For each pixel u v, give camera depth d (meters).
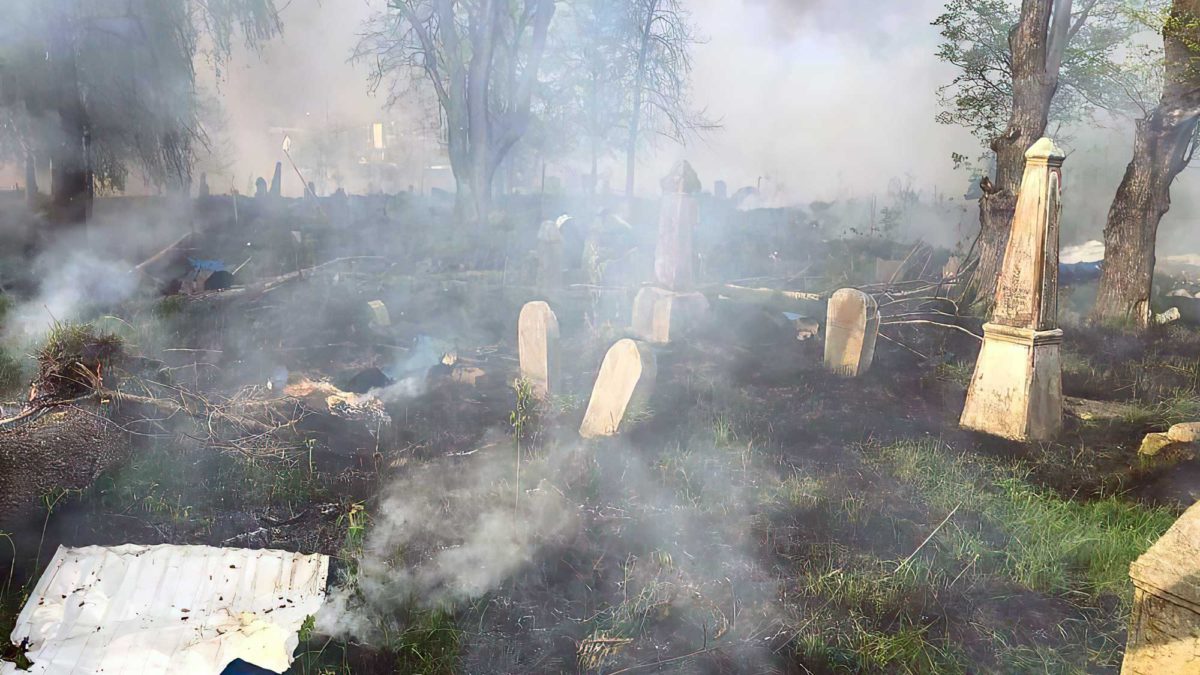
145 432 5.75
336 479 5.73
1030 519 5.22
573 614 4.12
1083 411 8.26
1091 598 4.25
